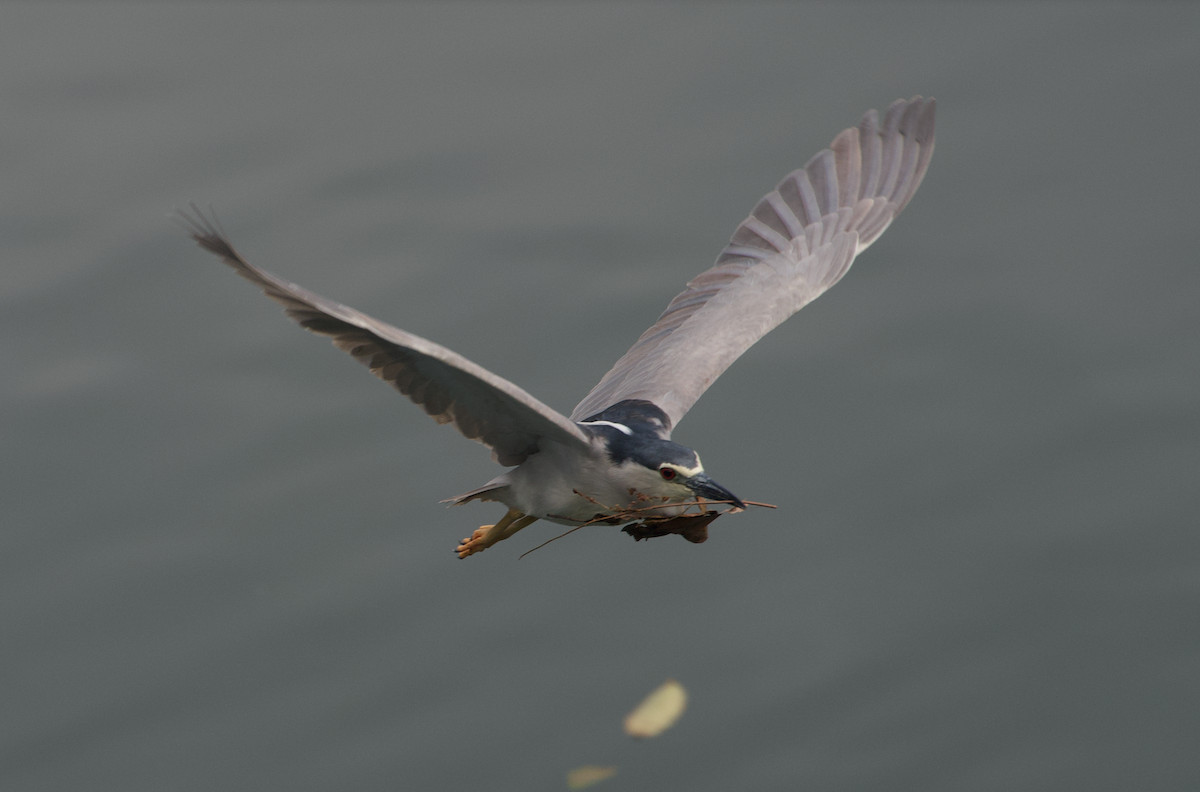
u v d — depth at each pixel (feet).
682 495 30.71
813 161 42.65
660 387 36.06
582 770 43.09
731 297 39.88
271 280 25.09
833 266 40.01
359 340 27.84
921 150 42.01
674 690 44.96
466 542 34.27
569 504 31.45
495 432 30.76
